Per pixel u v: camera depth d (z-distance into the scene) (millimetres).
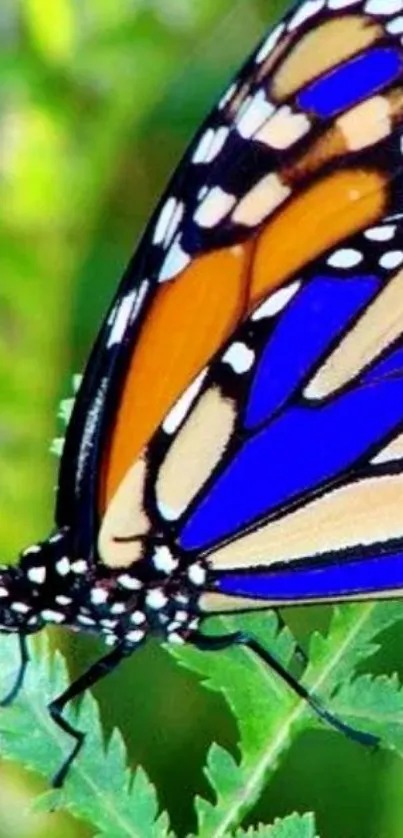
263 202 214
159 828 219
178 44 305
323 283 217
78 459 219
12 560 287
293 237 216
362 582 221
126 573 219
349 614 224
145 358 216
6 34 308
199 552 220
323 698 223
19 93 307
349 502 218
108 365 216
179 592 220
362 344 217
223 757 222
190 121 306
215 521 219
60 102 307
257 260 216
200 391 218
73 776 219
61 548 219
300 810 259
